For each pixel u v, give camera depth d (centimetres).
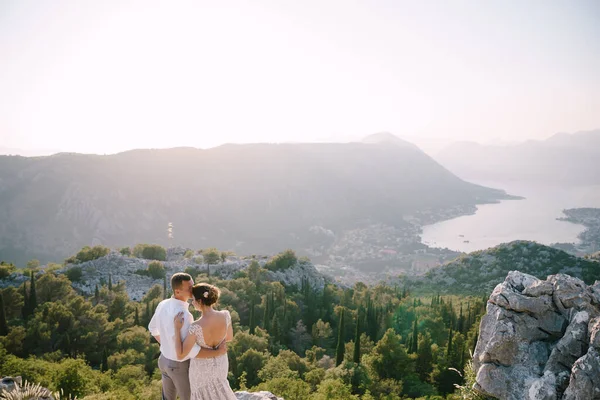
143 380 5606
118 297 10744
